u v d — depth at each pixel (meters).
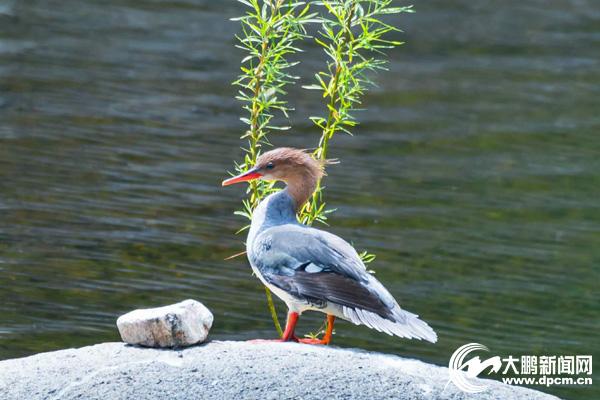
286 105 21.69
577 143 20.48
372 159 19.05
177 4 27.95
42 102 20.27
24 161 17.27
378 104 22.22
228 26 26.48
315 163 9.96
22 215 15.09
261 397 7.64
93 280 13.21
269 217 9.68
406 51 25.83
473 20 28.75
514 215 16.77
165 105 20.84
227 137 19.47
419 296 13.69
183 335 8.58
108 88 21.48
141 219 15.41
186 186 16.88
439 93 23.12
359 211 16.55
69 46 23.81
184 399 7.62
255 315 12.69
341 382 7.88
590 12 30.22
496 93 23.33
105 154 17.95
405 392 7.87
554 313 13.42
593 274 14.70
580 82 24.39
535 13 29.78
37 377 7.97
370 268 14.46
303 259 8.93
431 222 16.31
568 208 17.22
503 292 13.95
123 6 27.34
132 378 7.91
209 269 13.90
